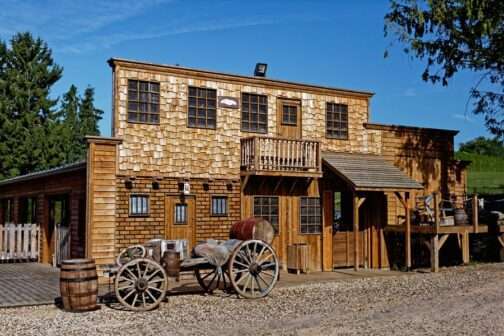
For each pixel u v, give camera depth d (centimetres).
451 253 2030
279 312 1070
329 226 1817
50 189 1842
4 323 959
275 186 1728
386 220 1900
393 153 1978
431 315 1025
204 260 1216
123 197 1477
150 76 1544
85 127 4381
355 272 1744
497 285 1410
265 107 1736
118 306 1126
